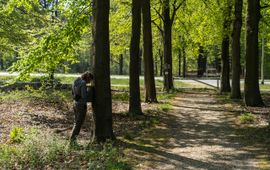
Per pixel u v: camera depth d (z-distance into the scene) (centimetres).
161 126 1559
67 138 1175
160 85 4047
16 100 1983
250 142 1237
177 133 1414
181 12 3375
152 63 2295
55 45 1284
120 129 1453
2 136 1136
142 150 1102
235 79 2652
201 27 3198
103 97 1158
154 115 1822
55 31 1326
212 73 7262
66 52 1298
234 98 2644
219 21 2888
